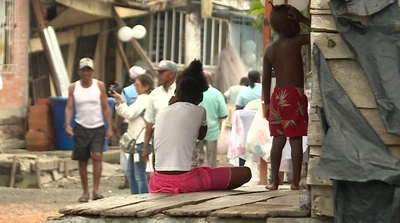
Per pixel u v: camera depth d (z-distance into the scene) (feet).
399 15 22.99
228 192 32.12
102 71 85.76
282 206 26.53
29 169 61.72
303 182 24.40
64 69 77.15
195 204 28.04
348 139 22.41
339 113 22.85
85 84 51.49
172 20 90.33
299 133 32.19
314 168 23.39
